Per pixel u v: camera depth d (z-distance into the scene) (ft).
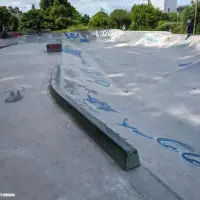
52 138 8.80
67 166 6.98
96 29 94.07
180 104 18.29
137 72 30.17
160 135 13.00
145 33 67.36
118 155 6.91
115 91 22.30
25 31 96.99
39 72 22.44
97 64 37.09
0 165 7.19
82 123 9.48
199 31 54.13
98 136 8.09
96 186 6.09
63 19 111.24
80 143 8.32
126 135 11.63
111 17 107.65
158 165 8.86
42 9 122.52
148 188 5.97
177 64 32.86
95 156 7.45
